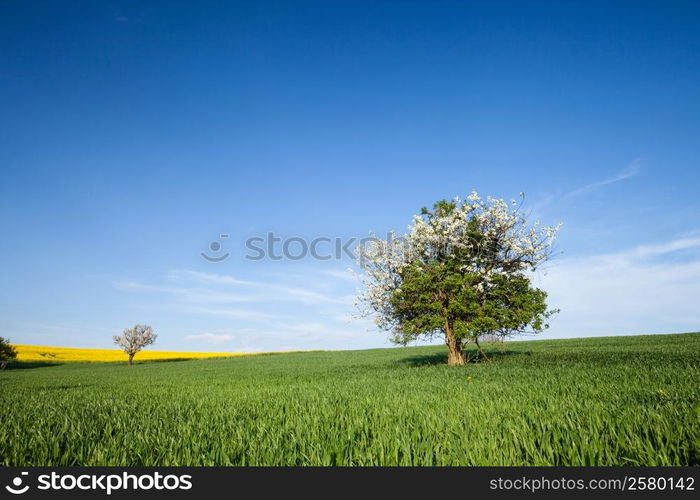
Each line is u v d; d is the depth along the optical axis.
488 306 21.30
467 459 4.36
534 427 5.56
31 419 8.30
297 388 13.33
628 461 4.17
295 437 5.54
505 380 12.14
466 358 24.77
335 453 4.73
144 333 67.12
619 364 15.67
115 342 65.38
